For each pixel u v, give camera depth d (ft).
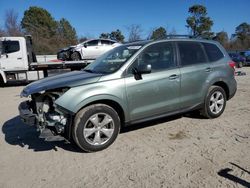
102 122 16.47
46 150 16.93
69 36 196.34
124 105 17.04
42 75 51.29
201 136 18.42
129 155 15.81
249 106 26.27
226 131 19.26
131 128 20.24
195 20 167.02
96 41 60.95
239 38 212.02
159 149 16.51
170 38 19.75
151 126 20.57
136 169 14.17
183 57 19.97
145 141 17.79
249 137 18.07
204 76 20.75
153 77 18.07
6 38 47.21
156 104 18.38
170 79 18.79
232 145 16.81
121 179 13.26
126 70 17.28
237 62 89.61
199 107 20.98
